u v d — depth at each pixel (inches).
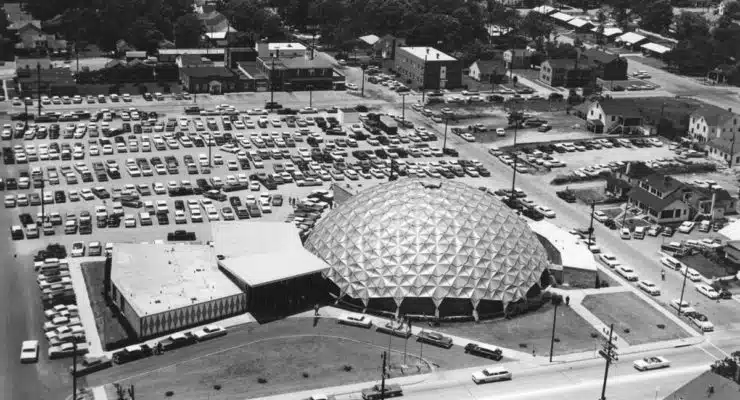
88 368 5753.0
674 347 6456.7
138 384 5610.2
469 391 5708.7
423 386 5738.2
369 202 7244.1
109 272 7003.0
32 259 7539.4
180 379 5684.1
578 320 6781.5
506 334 6486.2
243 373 5792.3
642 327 6742.1
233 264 6865.2
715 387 5319.9
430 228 6850.4
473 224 6934.1
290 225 7829.7
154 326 6181.1
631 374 6023.6
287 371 5836.6
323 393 5580.7
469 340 6368.1
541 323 6692.9
